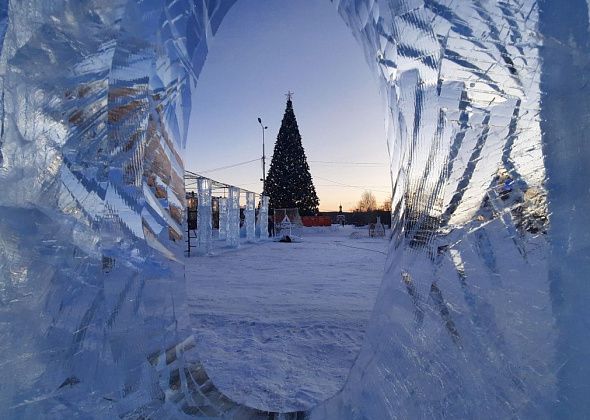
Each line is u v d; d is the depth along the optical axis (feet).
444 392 5.15
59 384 5.28
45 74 5.27
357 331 14.03
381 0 6.76
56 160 5.52
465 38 4.95
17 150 4.94
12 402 4.73
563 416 3.59
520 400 4.04
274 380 9.86
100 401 5.84
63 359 5.38
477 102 4.98
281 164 113.91
